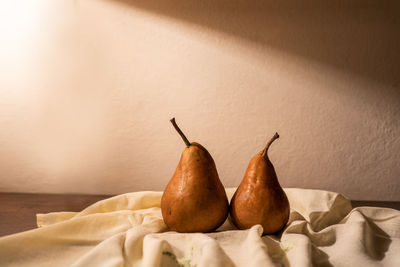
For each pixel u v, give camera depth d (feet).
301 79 2.76
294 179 2.82
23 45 2.80
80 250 1.51
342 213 1.82
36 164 2.87
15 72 2.82
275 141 2.80
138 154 2.85
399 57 2.71
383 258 1.44
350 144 2.78
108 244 1.38
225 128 2.81
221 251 1.32
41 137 2.86
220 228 1.72
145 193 1.94
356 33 2.71
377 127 2.76
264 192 1.57
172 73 2.79
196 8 2.74
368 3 2.69
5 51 2.80
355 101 2.76
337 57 2.74
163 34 2.77
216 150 2.83
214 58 2.77
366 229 1.53
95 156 2.86
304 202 1.83
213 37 2.76
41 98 2.83
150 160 2.85
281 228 1.62
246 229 1.60
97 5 2.76
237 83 2.78
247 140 2.81
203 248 1.34
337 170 2.80
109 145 2.85
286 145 2.80
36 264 1.41
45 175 2.87
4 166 2.88
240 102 2.79
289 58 2.75
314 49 2.74
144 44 2.77
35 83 2.82
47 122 2.85
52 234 1.51
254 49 2.75
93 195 2.82
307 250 1.36
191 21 2.75
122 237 1.45
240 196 1.61
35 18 2.78
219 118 2.81
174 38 2.77
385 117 2.75
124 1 2.75
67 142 2.86
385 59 2.72
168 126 2.82
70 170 2.87
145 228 1.54
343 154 2.79
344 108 2.76
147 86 2.80
